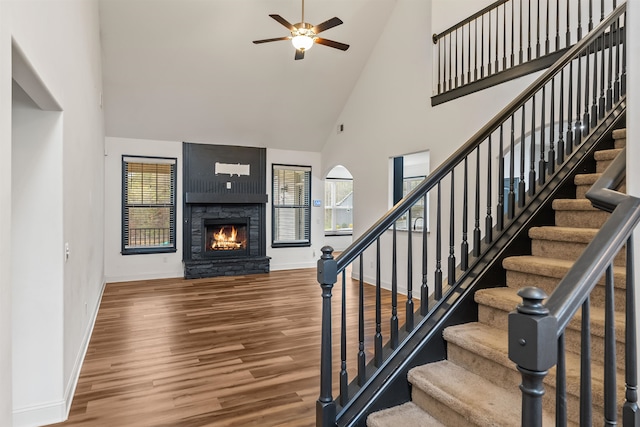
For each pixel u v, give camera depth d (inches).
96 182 194.4
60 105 96.7
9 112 59.8
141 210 279.0
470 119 190.1
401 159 253.1
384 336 156.2
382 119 253.8
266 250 319.9
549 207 106.4
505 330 87.2
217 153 299.1
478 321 93.7
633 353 46.4
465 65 206.8
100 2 193.0
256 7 216.2
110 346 147.0
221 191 300.8
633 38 59.1
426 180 92.1
